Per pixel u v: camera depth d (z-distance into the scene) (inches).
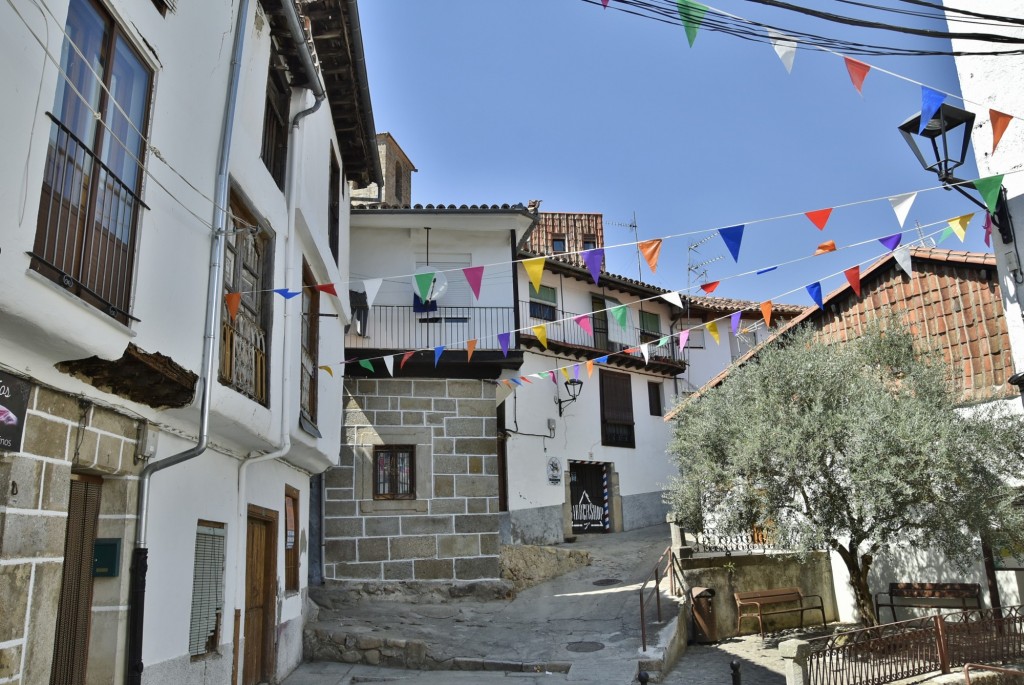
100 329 187.3
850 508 432.5
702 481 497.0
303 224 374.9
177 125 241.0
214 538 292.0
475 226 613.0
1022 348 397.4
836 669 336.5
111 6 203.9
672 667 421.7
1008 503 399.5
